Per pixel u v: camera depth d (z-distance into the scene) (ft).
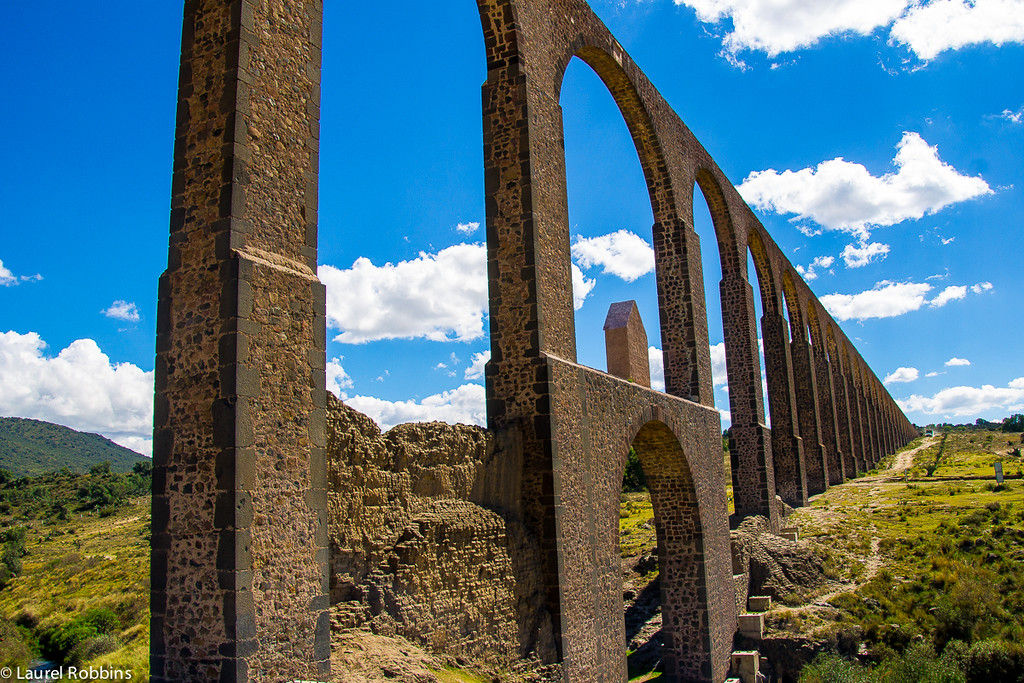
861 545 92.27
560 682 40.60
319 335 29.40
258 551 25.05
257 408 26.03
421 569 34.65
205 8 29.25
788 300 151.94
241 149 27.53
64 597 116.26
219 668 23.67
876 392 282.97
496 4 47.67
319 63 32.27
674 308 74.33
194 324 26.53
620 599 49.60
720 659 65.36
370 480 33.63
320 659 26.78
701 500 67.62
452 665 34.40
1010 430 378.73
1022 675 59.06
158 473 26.04
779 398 125.59
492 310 46.19
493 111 48.14
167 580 25.12
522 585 40.57
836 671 63.21
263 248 27.96
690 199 80.84
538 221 46.70
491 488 41.22
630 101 70.03
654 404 60.03
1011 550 84.84
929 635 69.00
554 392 44.21
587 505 46.75
